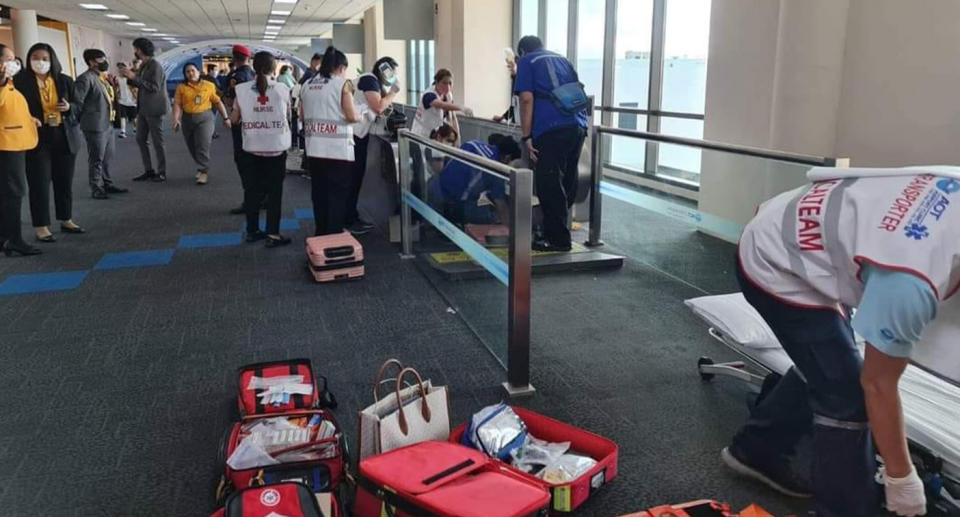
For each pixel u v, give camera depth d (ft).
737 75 17.88
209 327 12.19
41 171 17.70
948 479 6.49
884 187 5.32
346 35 59.36
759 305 6.22
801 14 15.56
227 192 26.04
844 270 5.44
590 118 17.02
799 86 15.84
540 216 16.92
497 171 9.65
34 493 7.38
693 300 9.68
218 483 7.18
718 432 8.57
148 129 28.37
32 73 17.21
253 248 17.69
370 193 20.77
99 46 88.58
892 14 14.19
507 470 6.73
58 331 12.02
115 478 7.66
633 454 8.10
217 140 46.88
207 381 10.06
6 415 9.06
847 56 15.44
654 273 15.21
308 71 25.12
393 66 20.07
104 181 25.38
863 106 15.07
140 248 17.69
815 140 15.97
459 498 6.10
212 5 57.31
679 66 24.31
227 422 8.89
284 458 7.20
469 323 12.22
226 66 101.40
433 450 6.86
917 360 6.00
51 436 8.55
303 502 6.03
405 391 7.47
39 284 14.67
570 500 6.85
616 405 9.30
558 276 15.16
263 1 54.80
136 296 13.92
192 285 14.62
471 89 37.04
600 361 10.75
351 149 16.24
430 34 40.19
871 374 5.16
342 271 14.73
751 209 12.09
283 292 14.11
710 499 7.23
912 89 13.85
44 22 71.77
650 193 14.98
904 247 4.84
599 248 16.85
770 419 7.18
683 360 10.75
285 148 17.02
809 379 6.16
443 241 13.98
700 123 23.32
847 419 5.98
